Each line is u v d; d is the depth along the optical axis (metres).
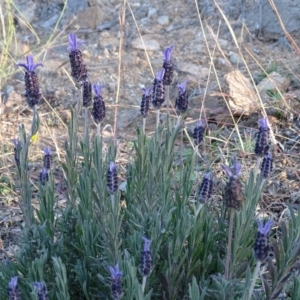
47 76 1.84
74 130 1.15
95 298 1.08
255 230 1.09
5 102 1.74
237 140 1.56
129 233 1.14
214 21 2.03
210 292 1.04
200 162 1.49
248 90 1.64
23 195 1.16
